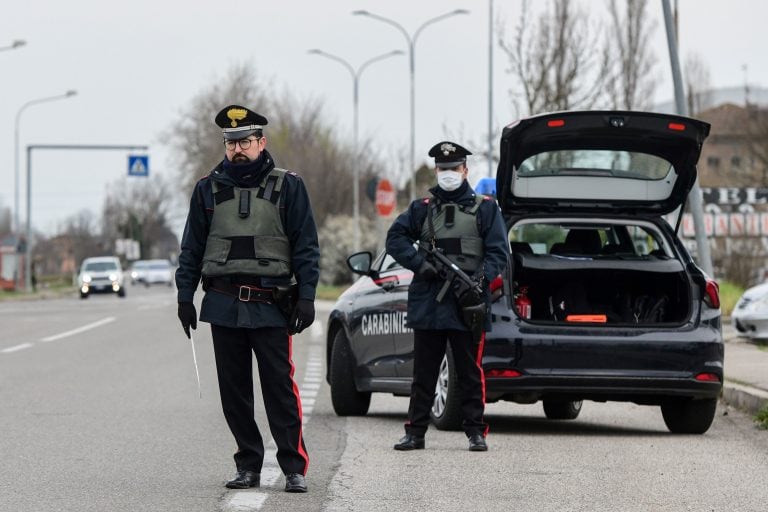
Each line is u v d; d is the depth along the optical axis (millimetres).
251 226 19469
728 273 87688
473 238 24078
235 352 19781
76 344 55812
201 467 22031
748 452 24328
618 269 27094
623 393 26141
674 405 27500
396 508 18297
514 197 27500
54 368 43000
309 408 32344
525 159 27125
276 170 19703
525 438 26328
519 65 86562
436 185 24328
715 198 88625
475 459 23125
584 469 22016
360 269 29516
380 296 29391
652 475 21406
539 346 25875
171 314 89375
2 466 22094
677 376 26172
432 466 22266
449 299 23828
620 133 26703
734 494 19609
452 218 24078
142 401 32719
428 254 24031
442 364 27406
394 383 28828
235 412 19953
